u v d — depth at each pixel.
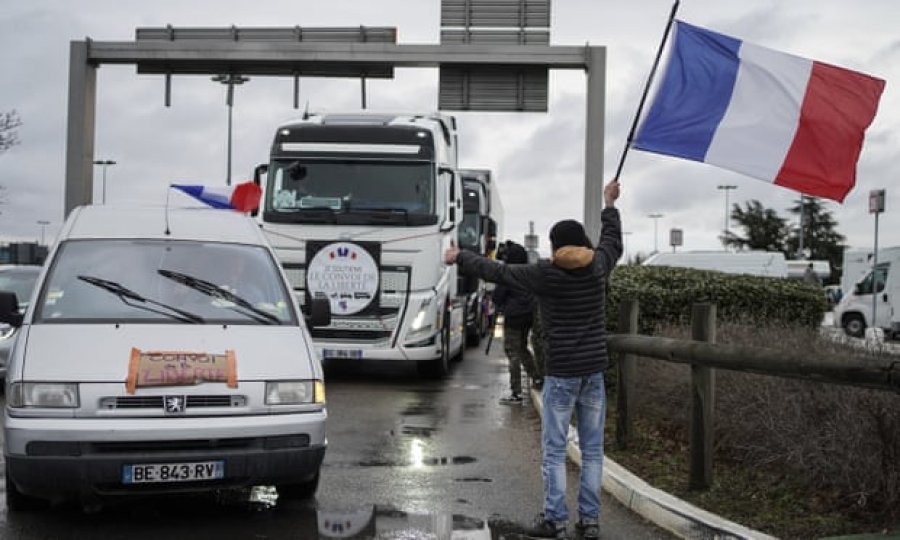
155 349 6.25
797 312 12.39
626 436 8.17
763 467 6.88
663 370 8.77
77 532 5.90
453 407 11.52
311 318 7.62
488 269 6.04
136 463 5.78
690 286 11.84
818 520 5.84
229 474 5.97
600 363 6.00
